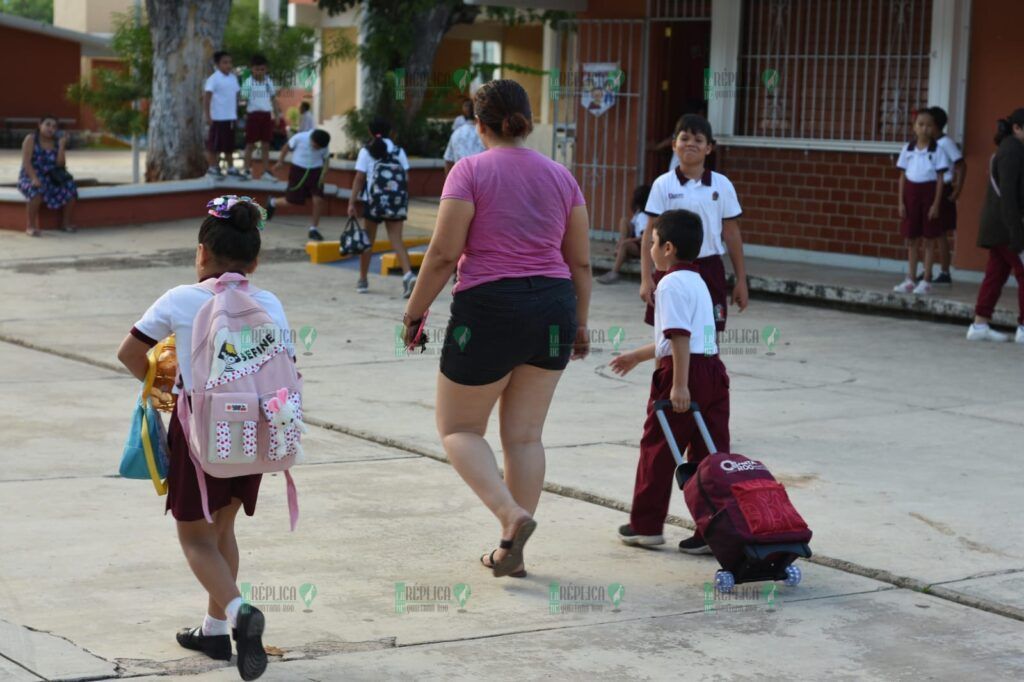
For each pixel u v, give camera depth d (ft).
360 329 40.70
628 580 18.86
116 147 145.69
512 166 18.31
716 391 19.80
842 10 49.80
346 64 112.88
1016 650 16.42
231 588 14.94
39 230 61.62
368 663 15.46
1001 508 22.58
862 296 45.06
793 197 51.78
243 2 111.96
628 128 56.44
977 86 46.55
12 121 139.33
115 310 43.47
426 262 18.40
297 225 66.44
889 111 48.96
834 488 23.76
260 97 72.13
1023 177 38.11
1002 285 39.73
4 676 14.53
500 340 18.20
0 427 27.30
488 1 54.49
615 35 56.59
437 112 90.58
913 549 20.25
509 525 17.85
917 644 16.57
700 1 54.03
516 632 16.67
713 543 18.20
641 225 49.44
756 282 47.91
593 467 25.08
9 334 38.68
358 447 26.58
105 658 15.28
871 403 31.24
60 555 19.21
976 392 32.60
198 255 15.26
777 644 16.47
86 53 148.66
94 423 27.91
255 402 14.53
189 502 14.82
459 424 18.83
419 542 20.39
